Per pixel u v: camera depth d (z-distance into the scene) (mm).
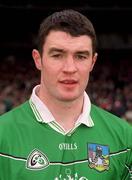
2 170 2088
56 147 2127
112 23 24578
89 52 2039
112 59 26438
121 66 26000
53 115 2180
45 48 2055
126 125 2291
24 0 21844
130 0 22047
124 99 20703
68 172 2111
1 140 2121
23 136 2139
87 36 2023
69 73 2002
